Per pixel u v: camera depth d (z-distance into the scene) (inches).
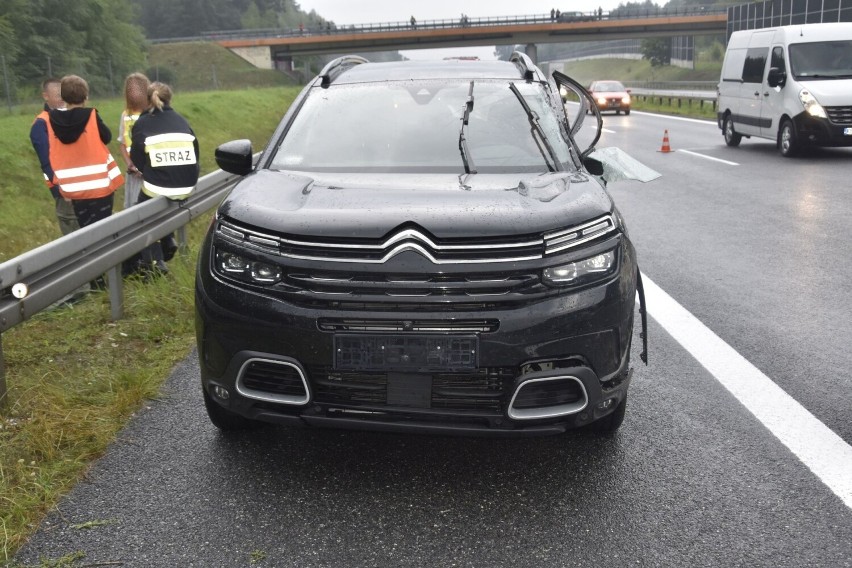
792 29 645.9
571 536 114.7
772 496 126.3
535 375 118.9
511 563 108.0
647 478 132.5
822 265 287.7
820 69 629.0
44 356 193.0
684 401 166.2
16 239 445.4
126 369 181.0
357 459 139.3
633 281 129.8
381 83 180.9
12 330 211.3
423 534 115.1
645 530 116.3
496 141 159.5
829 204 422.6
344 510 121.6
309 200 130.6
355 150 158.4
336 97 176.2
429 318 116.4
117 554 109.4
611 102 1391.5
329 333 117.8
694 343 203.8
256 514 120.2
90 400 162.2
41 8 2431.1
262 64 3991.1
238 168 160.4
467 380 120.3
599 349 121.9
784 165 596.1
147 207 237.6
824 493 127.2
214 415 143.1
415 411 120.3
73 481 130.1
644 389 173.3
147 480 130.6
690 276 274.8
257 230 123.4
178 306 229.6
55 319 224.4
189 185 261.6
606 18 3730.3
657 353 196.5
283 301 119.4
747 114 706.8
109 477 131.7
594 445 145.3
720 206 425.4
